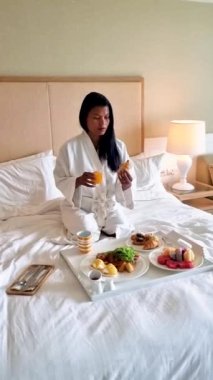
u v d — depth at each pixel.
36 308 1.12
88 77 2.63
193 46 2.97
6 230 1.87
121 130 2.83
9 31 2.35
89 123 1.87
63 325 1.03
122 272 1.34
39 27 2.43
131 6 2.66
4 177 2.21
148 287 1.25
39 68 2.50
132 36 2.72
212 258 1.44
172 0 2.79
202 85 3.11
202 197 3.03
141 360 0.93
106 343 0.95
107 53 2.68
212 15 2.98
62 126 2.61
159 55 2.86
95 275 1.28
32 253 1.55
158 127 3.02
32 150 2.56
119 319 1.05
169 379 0.95
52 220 2.00
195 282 1.27
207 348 1.00
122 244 1.65
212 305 1.12
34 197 2.24
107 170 1.96
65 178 1.90
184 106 3.08
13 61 2.42
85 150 1.94
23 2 2.34
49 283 1.29
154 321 1.04
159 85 2.93
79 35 2.55
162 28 2.81
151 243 1.57
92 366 0.90
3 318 1.07
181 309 1.09
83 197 1.91
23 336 0.98
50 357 0.90
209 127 3.26
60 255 1.53
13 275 1.36
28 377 0.86
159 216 2.06
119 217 1.85
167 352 0.96
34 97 2.48
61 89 2.55
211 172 3.13
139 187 2.55
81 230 1.69
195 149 2.77
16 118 2.46
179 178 3.11
